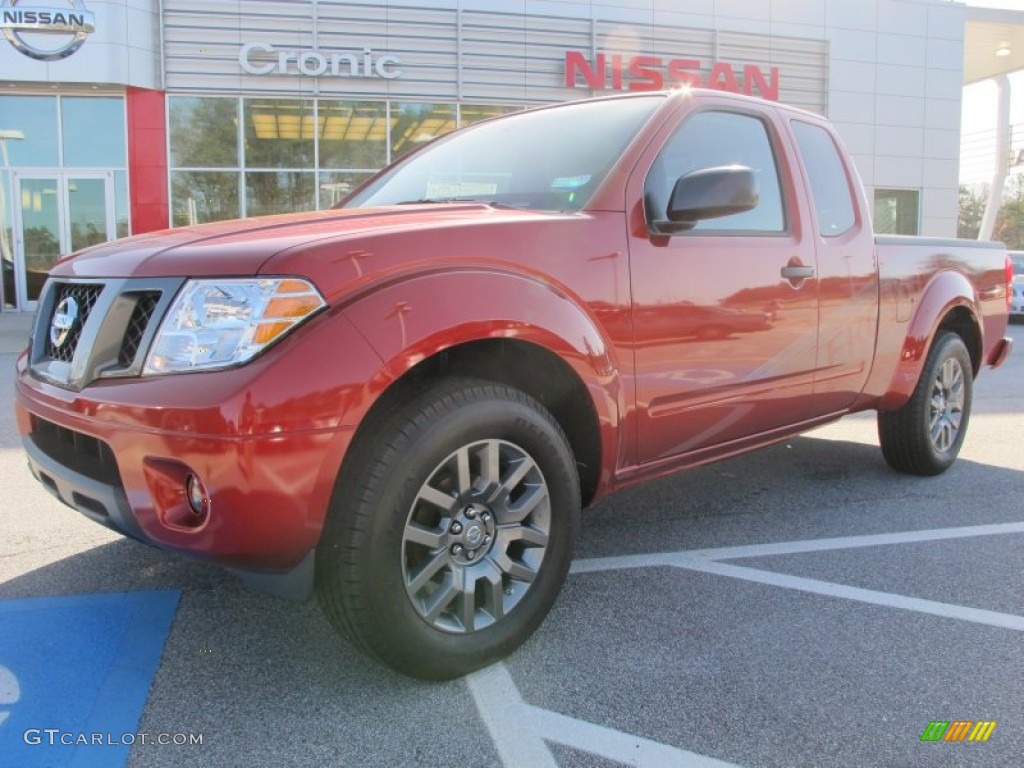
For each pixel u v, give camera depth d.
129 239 2.85
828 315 3.83
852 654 2.75
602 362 2.80
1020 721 2.37
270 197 16.50
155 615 2.97
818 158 4.10
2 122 15.48
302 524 2.16
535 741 2.26
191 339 2.18
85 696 2.45
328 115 16.50
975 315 5.05
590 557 3.63
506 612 2.63
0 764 2.12
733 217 3.47
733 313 3.30
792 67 19.48
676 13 18.25
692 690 2.52
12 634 2.82
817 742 2.26
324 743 2.24
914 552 3.70
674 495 4.58
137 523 2.26
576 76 17.55
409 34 16.62
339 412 2.17
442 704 2.43
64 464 2.52
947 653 2.76
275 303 2.16
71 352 2.58
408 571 2.43
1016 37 22.39
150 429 2.15
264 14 15.91
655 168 3.19
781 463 5.32
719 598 3.19
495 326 2.47
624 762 2.17
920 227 21.16
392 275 2.36
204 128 16.02
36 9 14.65
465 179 3.54
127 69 15.23
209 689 2.49
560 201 3.05
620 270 2.90
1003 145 27.05
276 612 3.01
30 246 15.91
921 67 20.53
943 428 4.94
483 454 2.53
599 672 2.62
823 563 3.56
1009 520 4.16
